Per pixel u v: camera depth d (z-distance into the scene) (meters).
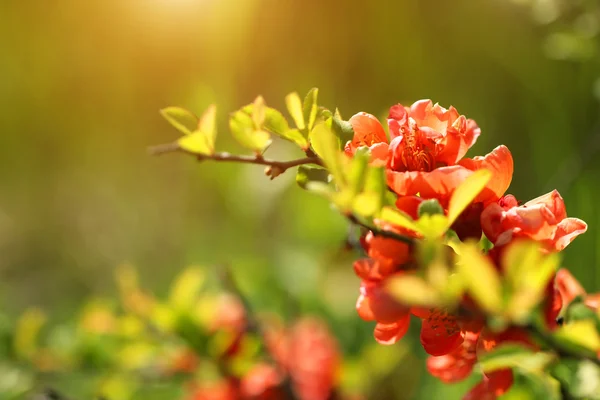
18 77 2.34
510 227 0.43
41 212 2.22
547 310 0.43
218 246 1.54
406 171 0.45
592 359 0.42
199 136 0.47
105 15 2.16
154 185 2.04
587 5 0.98
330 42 1.72
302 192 1.36
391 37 1.65
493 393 0.47
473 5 1.55
